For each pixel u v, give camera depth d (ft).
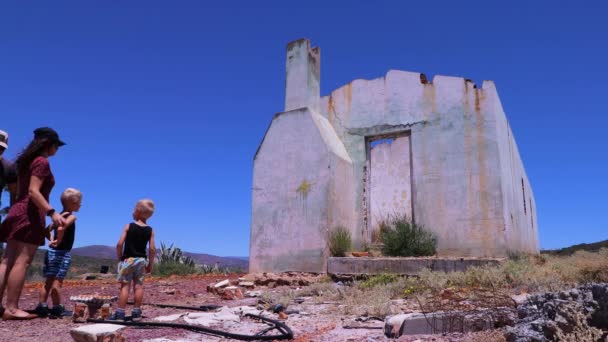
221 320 16.74
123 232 17.47
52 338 13.50
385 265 31.07
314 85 42.01
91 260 117.70
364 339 12.81
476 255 34.96
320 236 35.91
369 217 40.16
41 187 17.15
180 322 16.15
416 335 12.89
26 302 22.95
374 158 61.46
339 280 32.50
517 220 41.09
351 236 38.96
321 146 37.65
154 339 12.42
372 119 41.52
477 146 36.76
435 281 22.00
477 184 36.14
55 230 18.11
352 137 42.11
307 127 38.86
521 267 23.22
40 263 77.30
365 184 40.70
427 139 38.81
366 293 22.59
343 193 38.83
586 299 10.87
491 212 35.22
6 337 13.66
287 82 41.91
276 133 40.50
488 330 12.48
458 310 13.79
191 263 65.21
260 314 18.10
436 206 37.24
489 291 15.78
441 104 38.86
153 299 25.21
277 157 39.81
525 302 12.89
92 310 16.76
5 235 17.07
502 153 37.19
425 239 35.68
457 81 38.65
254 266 38.52
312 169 37.65
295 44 42.22
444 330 13.05
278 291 28.76
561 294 11.73
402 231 35.45
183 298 25.75
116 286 33.19
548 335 10.53
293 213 37.68
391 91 41.19
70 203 18.78
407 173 58.54
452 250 35.88
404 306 18.01
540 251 72.23
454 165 37.27
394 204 58.59
